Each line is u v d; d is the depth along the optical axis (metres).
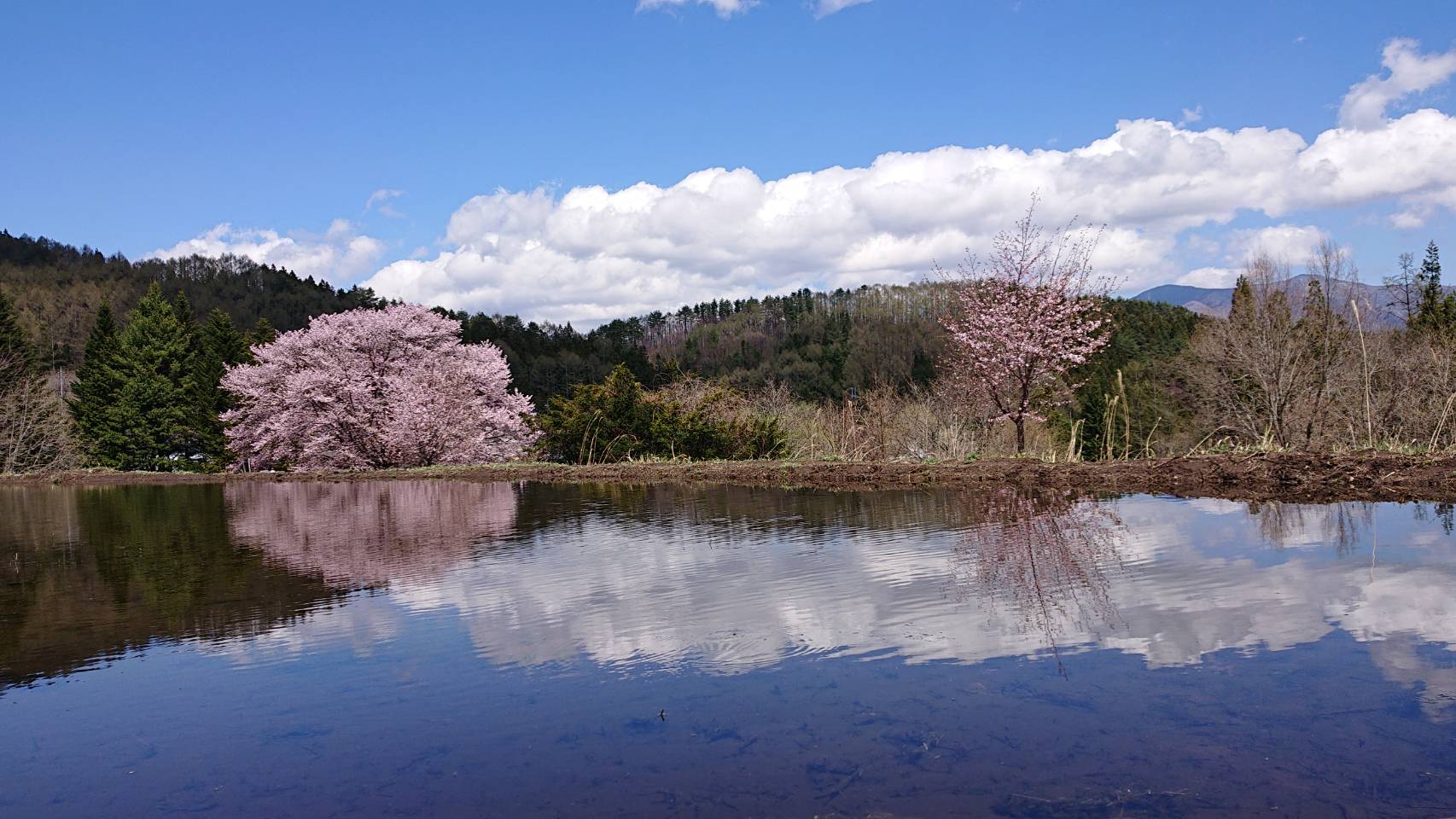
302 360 29.67
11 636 5.64
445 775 3.15
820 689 3.87
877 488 12.80
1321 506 8.73
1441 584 5.22
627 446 22.19
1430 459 10.23
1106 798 2.73
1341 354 22.73
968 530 8.21
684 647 4.64
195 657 4.92
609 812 2.78
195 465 42.28
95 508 16.16
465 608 5.85
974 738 3.25
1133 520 8.32
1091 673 3.91
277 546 9.53
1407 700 3.44
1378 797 2.68
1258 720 3.31
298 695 4.15
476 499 14.49
